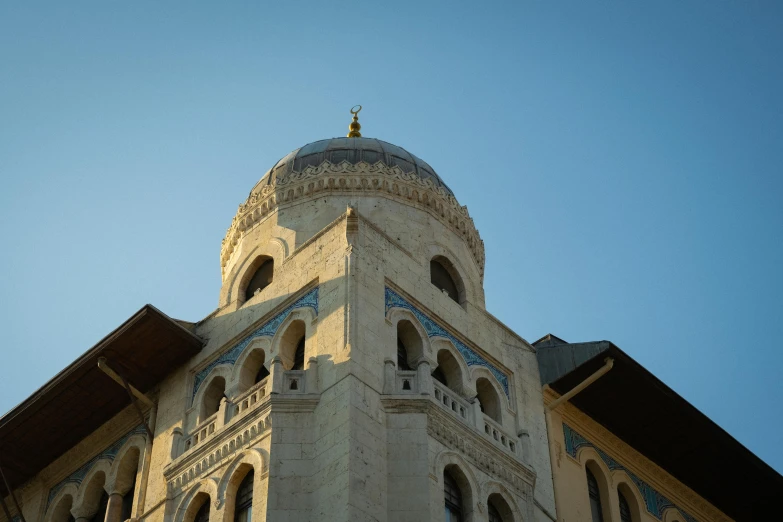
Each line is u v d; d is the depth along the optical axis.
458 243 41.50
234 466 33.19
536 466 36.75
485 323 39.38
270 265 40.50
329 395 32.91
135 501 36.12
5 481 38.31
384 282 36.12
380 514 30.91
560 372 39.38
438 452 33.09
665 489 42.78
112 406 39.97
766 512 44.97
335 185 41.25
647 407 40.69
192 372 38.38
